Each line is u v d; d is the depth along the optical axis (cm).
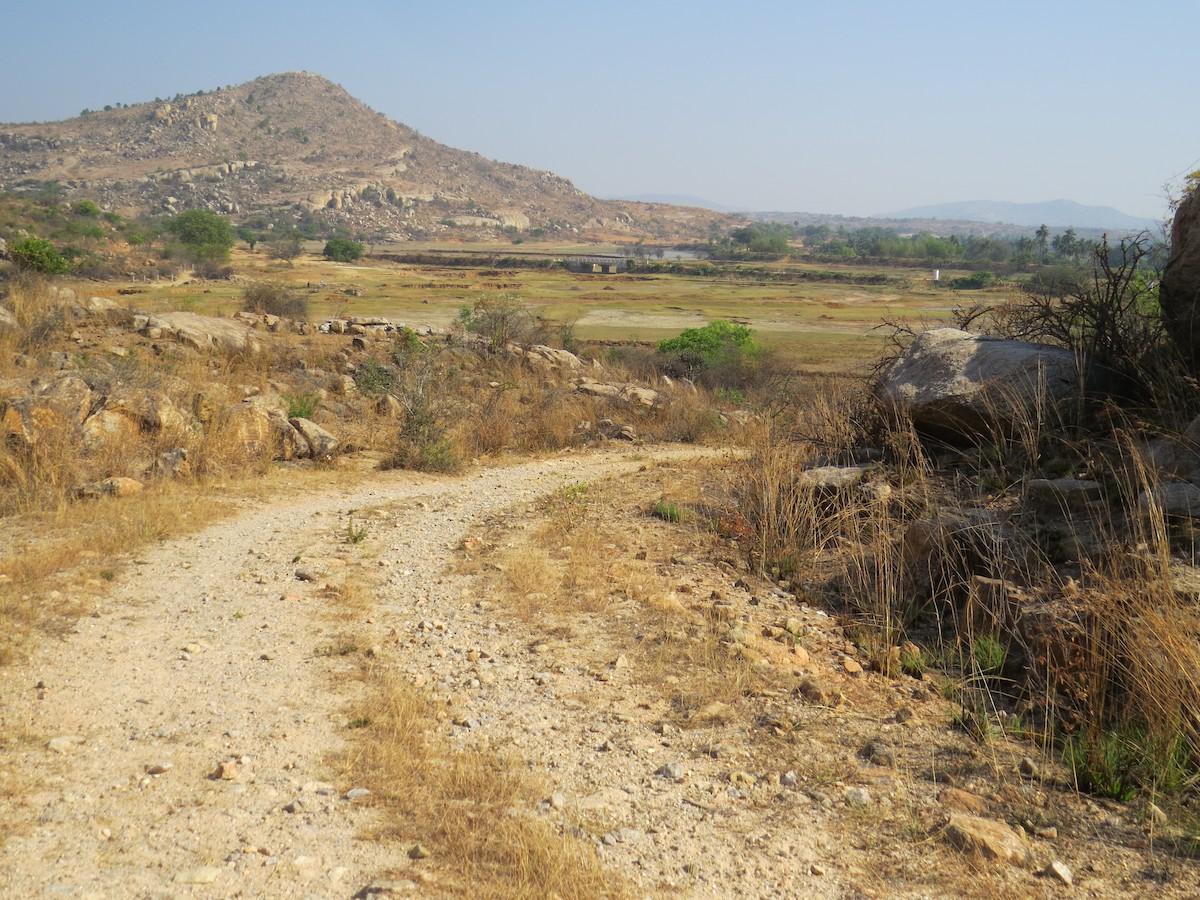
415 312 6906
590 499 1102
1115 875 358
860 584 700
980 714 498
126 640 609
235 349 1808
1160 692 446
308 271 13475
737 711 511
